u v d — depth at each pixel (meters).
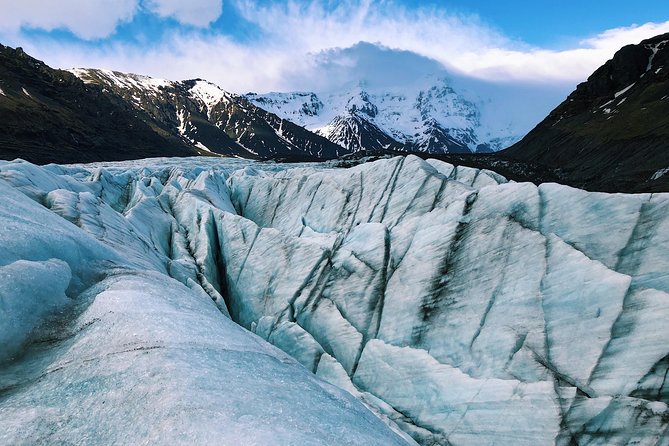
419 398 15.66
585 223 16.03
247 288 26.03
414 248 20.39
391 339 18.12
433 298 18.03
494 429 13.43
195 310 12.30
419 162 27.64
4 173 23.50
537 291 15.48
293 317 22.34
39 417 7.30
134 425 6.90
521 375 14.18
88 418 7.22
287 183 39.28
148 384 7.76
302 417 7.94
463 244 18.64
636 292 13.49
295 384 9.82
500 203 18.67
